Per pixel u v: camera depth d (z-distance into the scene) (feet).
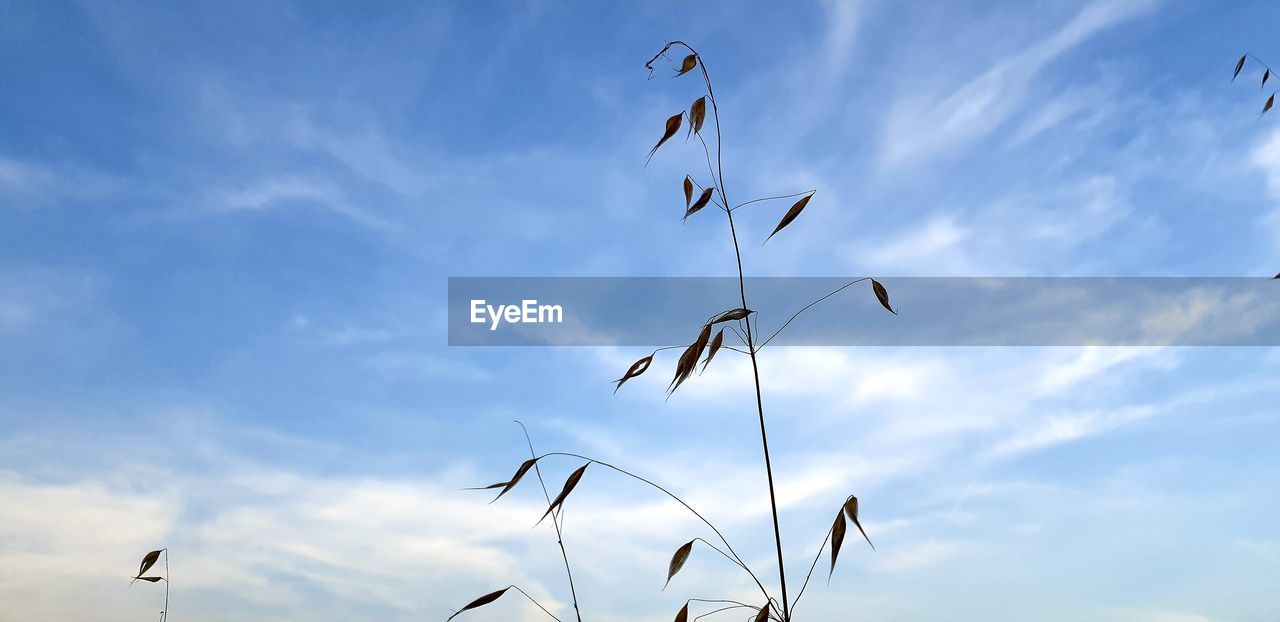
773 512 1.24
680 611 1.23
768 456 1.26
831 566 1.18
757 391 1.27
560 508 1.32
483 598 1.31
